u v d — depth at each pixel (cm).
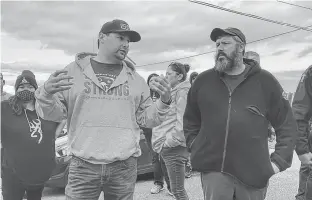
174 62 473
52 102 257
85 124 280
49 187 611
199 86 305
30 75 377
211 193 291
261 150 284
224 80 294
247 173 281
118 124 283
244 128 281
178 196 461
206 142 293
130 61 303
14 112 377
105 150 278
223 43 293
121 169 285
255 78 290
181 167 455
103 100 283
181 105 434
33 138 380
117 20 289
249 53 393
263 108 288
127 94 289
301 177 471
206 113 296
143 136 717
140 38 293
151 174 795
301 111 344
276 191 632
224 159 285
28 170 381
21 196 395
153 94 475
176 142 438
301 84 350
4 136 379
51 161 393
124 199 291
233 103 287
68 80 281
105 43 287
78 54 293
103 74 288
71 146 283
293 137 296
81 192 281
